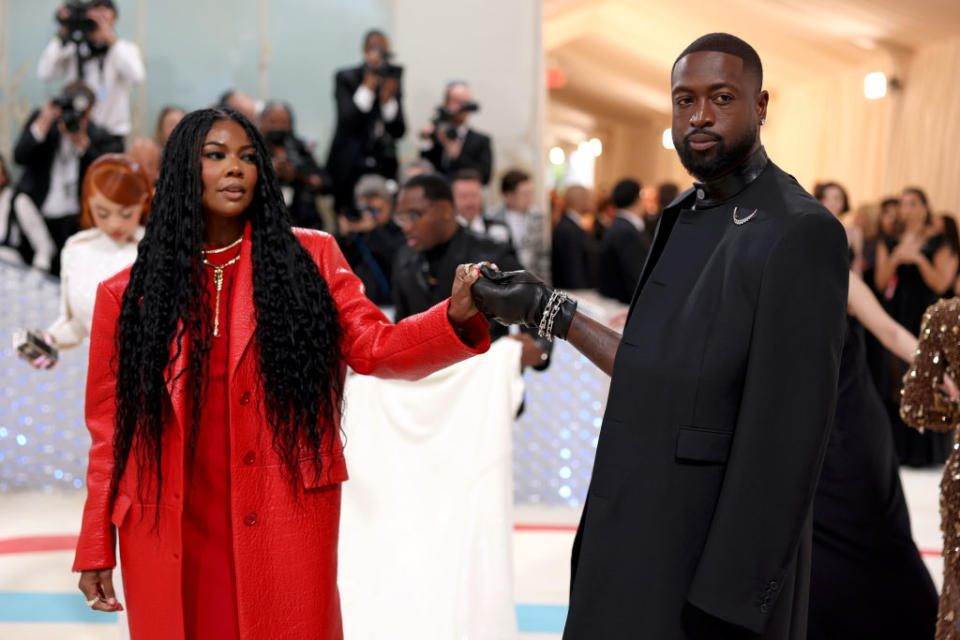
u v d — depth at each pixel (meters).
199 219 2.35
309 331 2.35
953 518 2.73
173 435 2.30
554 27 14.88
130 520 2.35
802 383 1.98
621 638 2.11
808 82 15.34
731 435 2.06
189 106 8.94
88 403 2.46
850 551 3.44
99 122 7.62
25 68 8.54
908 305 7.84
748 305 2.05
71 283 3.95
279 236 2.39
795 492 1.97
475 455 3.68
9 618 4.13
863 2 10.95
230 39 8.96
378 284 5.96
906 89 12.34
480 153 8.16
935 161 11.63
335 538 2.39
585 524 2.22
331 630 2.37
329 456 2.37
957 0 10.04
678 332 2.13
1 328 6.12
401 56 9.17
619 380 2.18
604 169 27.28
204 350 2.32
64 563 4.86
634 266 8.29
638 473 2.13
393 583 3.62
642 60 17.16
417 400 3.76
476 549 3.55
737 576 1.96
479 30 9.21
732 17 13.22
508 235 6.95
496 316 2.37
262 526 2.30
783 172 2.19
